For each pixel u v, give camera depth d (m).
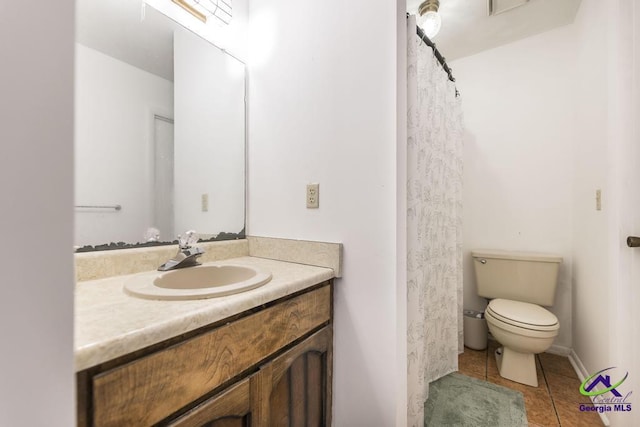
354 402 1.07
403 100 1.01
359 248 1.05
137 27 1.03
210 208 1.26
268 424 0.78
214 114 1.27
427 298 1.47
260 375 0.75
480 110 2.22
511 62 2.10
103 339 0.46
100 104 0.94
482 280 2.02
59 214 0.33
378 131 1.01
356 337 1.06
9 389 0.29
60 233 0.33
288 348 0.87
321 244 1.11
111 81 0.97
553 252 1.96
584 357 1.65
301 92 1.21
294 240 1.20
